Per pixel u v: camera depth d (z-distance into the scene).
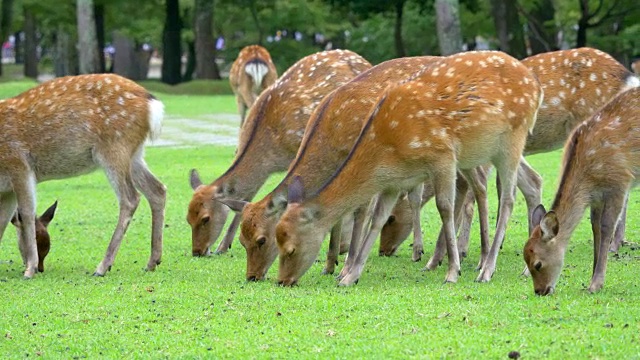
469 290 9.90
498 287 10.11
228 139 28.34
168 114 36.84
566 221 9.71
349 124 10.96
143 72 72.19
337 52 12.70
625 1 45.22
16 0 53.50
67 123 11.77
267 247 10.87
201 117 35.44
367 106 10.98
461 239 12.30
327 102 11.12
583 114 12.41
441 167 10.31
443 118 10.29
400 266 11.94
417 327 8.38
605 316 8.41
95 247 13.66
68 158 11.88
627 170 9.65
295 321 8.82
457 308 8.98
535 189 12.20
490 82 10.51
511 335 7.89
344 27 60.41
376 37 59.19
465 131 10.34
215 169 21.66
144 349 8.20
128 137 11.85
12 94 41.81
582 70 12.43
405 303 9.30
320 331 8.41
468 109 10.34
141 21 59.22
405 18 57.25
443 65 10.54
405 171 10.37
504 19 46.00
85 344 8.44
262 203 10.93
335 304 9.39
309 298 9.73
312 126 11.11
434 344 7.76
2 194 12.06
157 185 12.19
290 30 65.19
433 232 14.23
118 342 8.45
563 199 9.76
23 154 11.73
